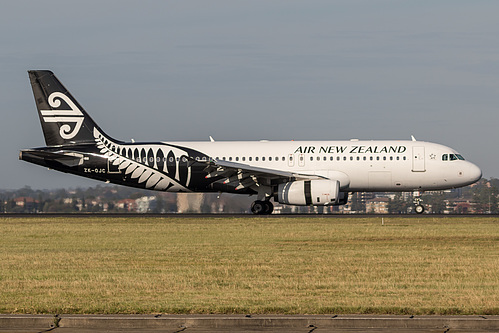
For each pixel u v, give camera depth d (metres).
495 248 54.66
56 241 63.47
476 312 29.58
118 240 63.69
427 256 49.72
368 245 57.56
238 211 115.94
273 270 43.28
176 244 59.56
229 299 33.44
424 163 93.81
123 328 28.08
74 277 41.03
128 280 39.47
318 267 44.38
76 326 28.50
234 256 50.62
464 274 41.16
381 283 38.09
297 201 91.56
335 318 28.47
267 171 92.00
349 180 94.62
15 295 35.03
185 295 34.75
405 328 27.94
